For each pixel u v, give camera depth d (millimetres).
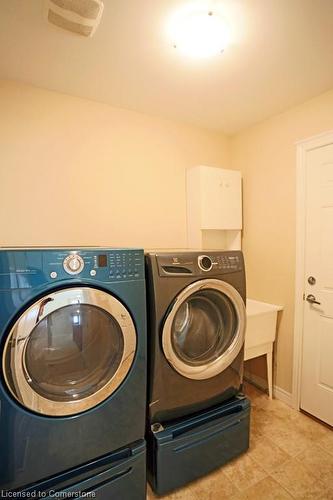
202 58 1481
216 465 1457
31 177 1762
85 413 1122
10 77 1664
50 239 1833
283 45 1379
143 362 1260
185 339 1541
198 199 2240
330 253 1815
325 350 1851
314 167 1891
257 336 2033
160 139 2238
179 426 1364
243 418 1547
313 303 1921
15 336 976
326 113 1832
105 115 2006
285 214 2109
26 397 1004
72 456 1106
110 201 2045
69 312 1116
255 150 2350
